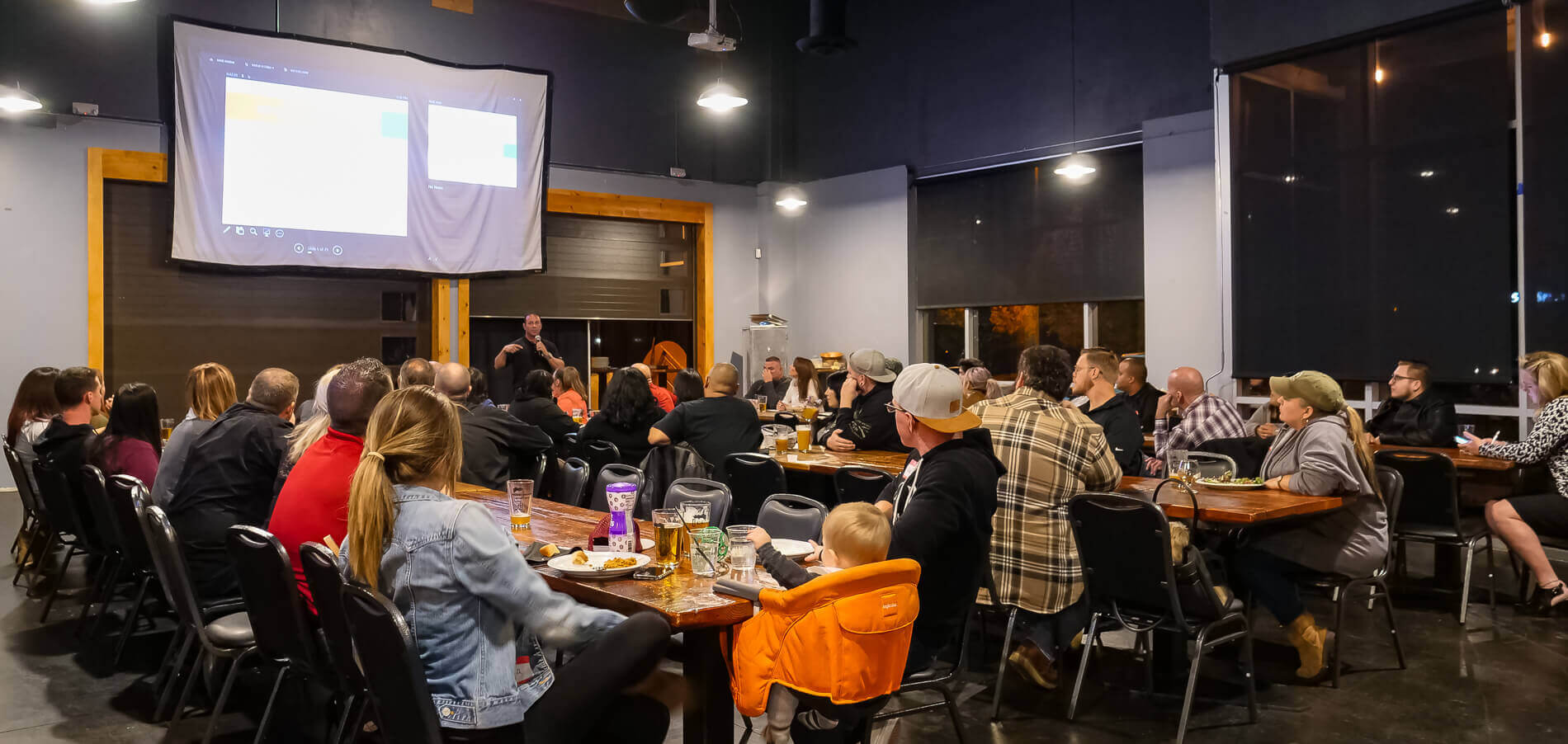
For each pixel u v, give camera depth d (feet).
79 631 14.35
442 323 31.78
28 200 26.25
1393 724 11.02
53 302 26.61
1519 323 19.58
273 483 11.55
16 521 23.06
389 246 30.40
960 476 8.32
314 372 30.32
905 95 34.63
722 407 16.92
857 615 7.06
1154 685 12.33
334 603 7.22
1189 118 27.07
